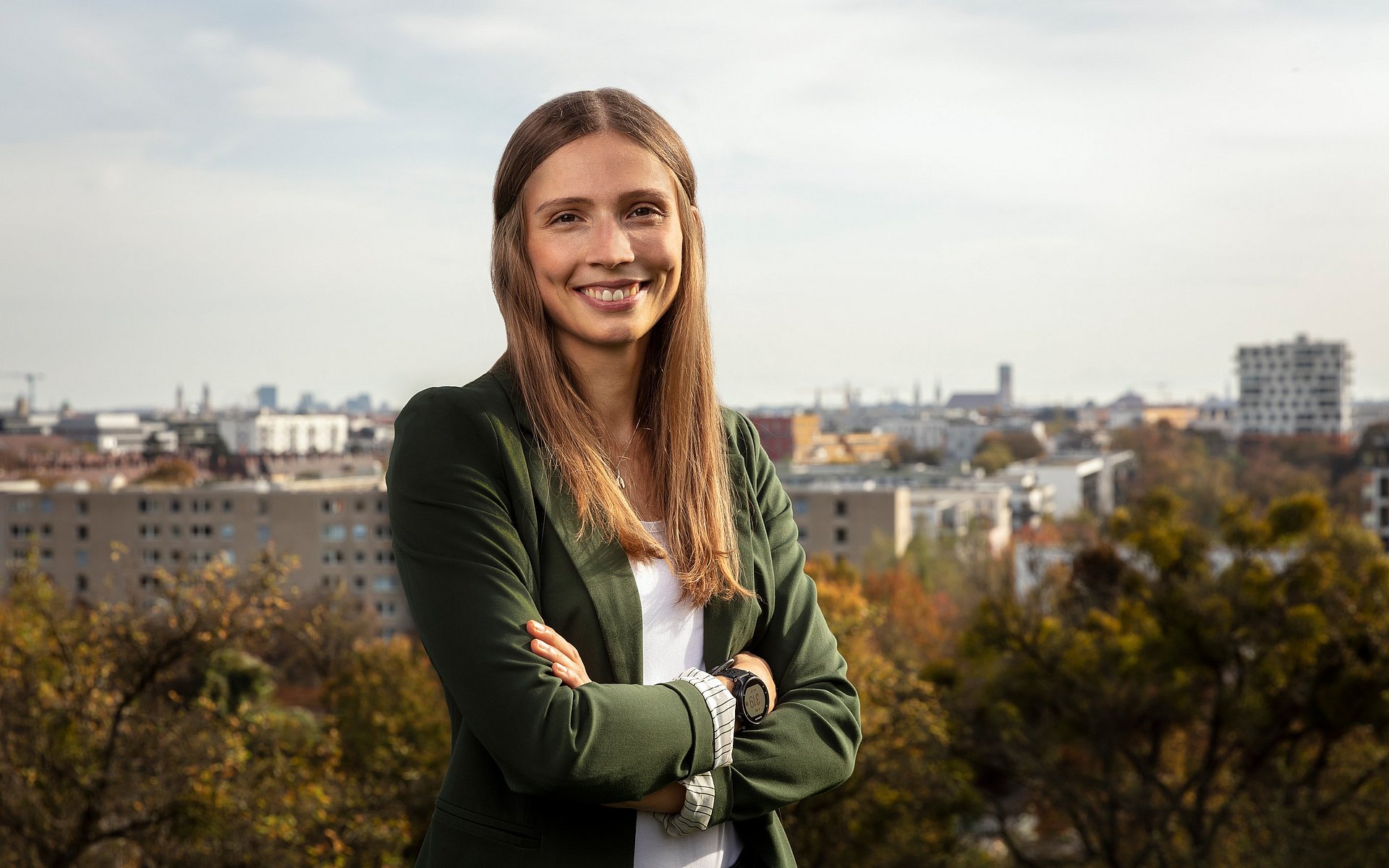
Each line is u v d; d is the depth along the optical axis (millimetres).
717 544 1325
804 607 1438
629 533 1261
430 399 1253
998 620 14406
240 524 63094
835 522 65125
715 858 1282
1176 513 14211
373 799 10828
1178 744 16344
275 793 9742
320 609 14844
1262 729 13125
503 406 1271
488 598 1173
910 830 13539
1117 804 13516
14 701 9336
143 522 64438
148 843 9328
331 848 9766
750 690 1258
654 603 1279
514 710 1122
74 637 9867
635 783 1134
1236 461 112875
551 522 1236
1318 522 13148
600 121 1271
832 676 1398
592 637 1229
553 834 1197
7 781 9109
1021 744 13812
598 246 1255
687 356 1355
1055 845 16547
